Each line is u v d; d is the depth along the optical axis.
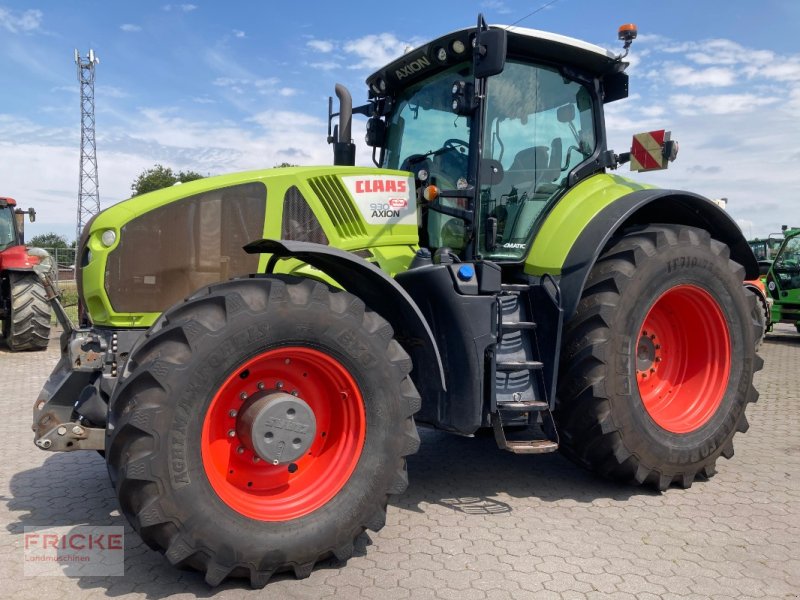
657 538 3.15
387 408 2.93
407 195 3.83
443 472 4.15
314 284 2.85
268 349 2.71
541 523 3.34
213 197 3.31
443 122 4.08
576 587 2.68
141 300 3.19
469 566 2.86
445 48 3.88
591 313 3.63
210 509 2.55
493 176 3.86
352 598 2.59
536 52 4.01
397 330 3.47
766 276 12.55
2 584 2.67
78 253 3.41
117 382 2.70
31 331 9.10
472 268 3.46
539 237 3.97
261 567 2.65
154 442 2.46
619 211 3.78
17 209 10.12
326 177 3.56
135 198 3.31
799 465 4.32
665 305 4.21
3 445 4.69
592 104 4.34
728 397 4.07
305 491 2.85
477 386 3.42
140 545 3.06
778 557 2.96
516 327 3.57
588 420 3.63
